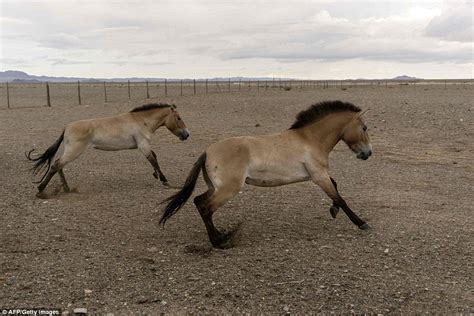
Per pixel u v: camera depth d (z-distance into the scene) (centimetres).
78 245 673
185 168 1296
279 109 2778
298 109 2753
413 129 1978
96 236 715
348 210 726
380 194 991
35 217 808
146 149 1056
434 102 2848
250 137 691
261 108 2852
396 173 1234
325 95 3853
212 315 471
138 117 1055
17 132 2075
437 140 1755
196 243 688
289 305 489
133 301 499
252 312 477
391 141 1758
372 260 612
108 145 1023
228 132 2012
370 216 820
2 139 1853
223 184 655
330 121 722
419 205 898
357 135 735
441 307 485
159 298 506
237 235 715
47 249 654
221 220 804
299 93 4247
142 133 1052
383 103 2852
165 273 572
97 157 1469
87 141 988
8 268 583
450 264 601
